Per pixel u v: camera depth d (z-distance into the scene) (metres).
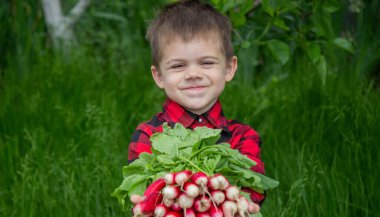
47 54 5.83
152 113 4.65
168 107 2.69
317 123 4.26
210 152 2.36
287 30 4.09
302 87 4.59
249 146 2.66
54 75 5.32
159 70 2.70
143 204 2.26
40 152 4.21
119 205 3.68
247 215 2.34
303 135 4.17
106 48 6.74
